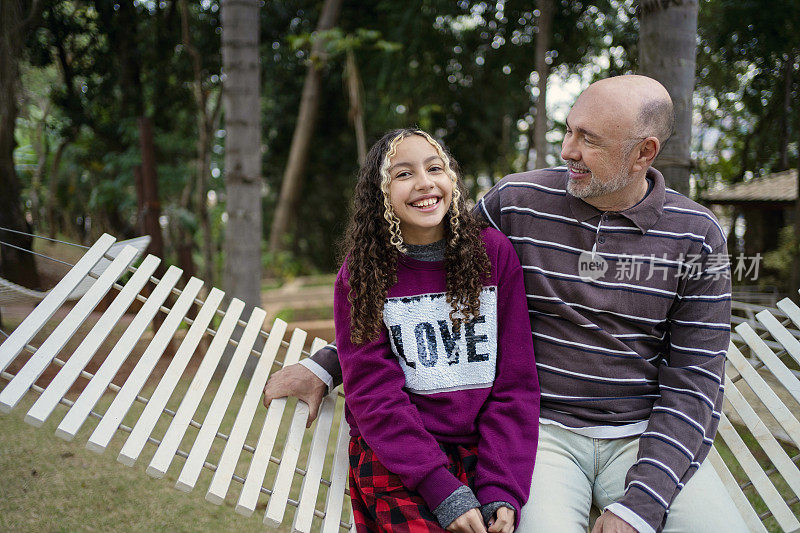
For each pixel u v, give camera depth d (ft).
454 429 4.97
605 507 5.01
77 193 26.66
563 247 5.27
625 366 5.30
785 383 5.87
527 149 30.42
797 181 10.59
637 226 5.13
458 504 4.38
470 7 24.94
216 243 26.86
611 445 5.28
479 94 30.14
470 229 5.05
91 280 7.39
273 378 5.84
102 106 22.77
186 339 5.91
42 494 7.75
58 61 20.76
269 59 31.68
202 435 5.26
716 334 5.17
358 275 4.95
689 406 4.99
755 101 11.45
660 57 8.59
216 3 22.34
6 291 7.85
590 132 4.85
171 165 25.76
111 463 8.87
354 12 30.19
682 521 4.76
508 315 5.14
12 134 13.98
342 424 5.92
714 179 11.23
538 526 4.65
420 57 27.14
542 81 17.52
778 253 10.37
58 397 4.92
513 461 4.76
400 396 4.80
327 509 5.20
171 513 7.66
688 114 8.61
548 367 5.35
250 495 4.91
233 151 14.24
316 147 39.45
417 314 5.01
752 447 9.45
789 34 10.99
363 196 5.11
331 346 5.93
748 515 5.33
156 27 21.77
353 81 22.70
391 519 4.61
